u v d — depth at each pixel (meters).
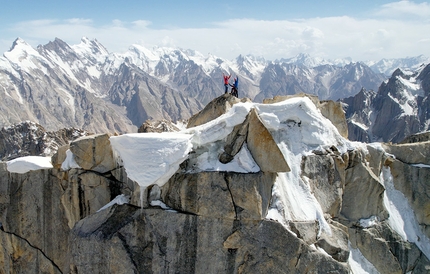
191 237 22.94
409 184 29.91
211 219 22.80
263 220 22.55
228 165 23.58
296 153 26.02
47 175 27.89
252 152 23.88
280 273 22.19
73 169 26.42
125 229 23.11
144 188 23.25
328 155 26.41
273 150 23.50
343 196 27.64
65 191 26.77
